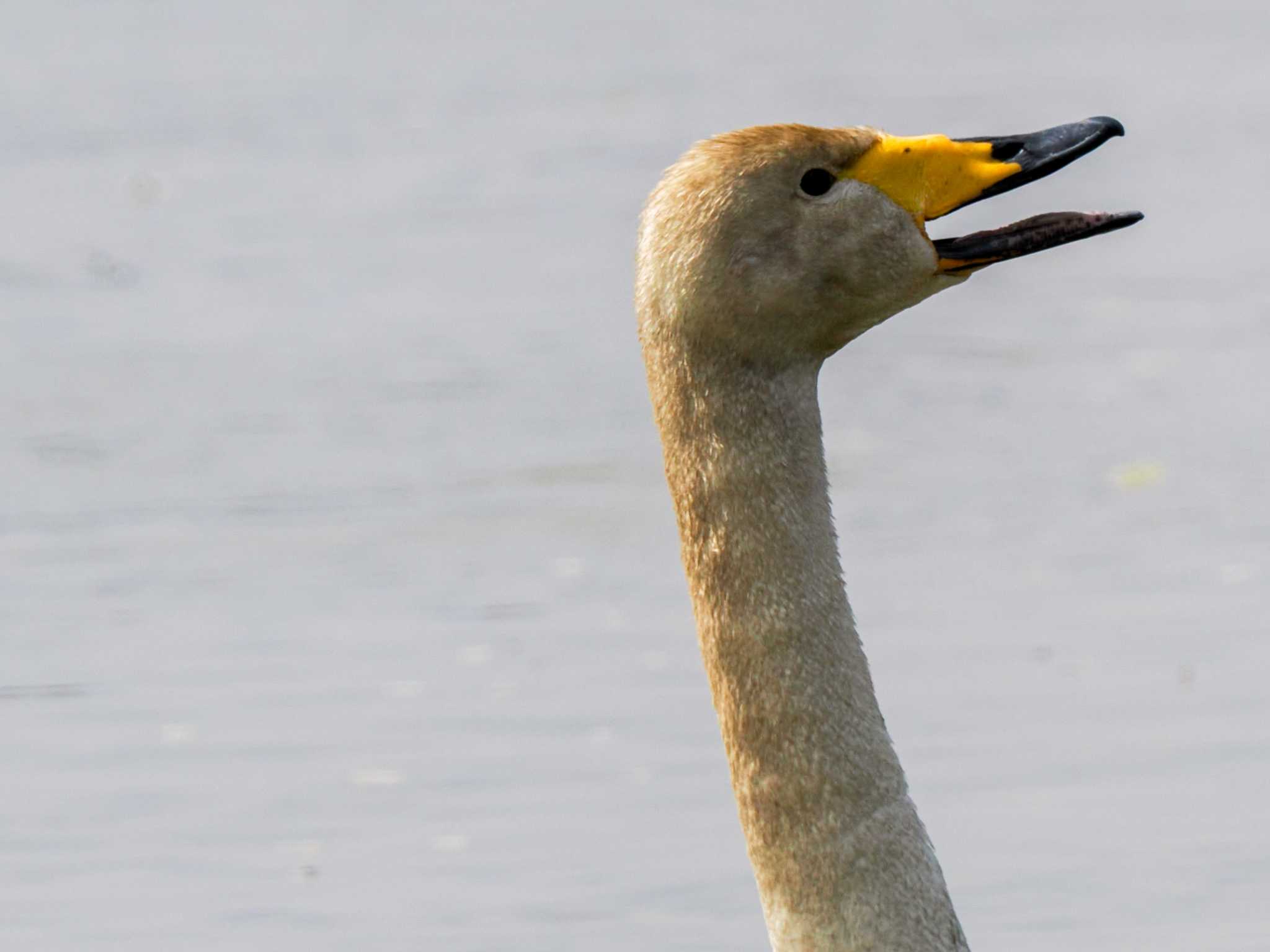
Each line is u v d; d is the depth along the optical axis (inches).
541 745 495.8
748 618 243.6
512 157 1232.8
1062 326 861.8
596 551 626.2
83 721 520.1
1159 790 461.7
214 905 431.5
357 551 629.9
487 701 522.0
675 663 541.3
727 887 430.9
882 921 239.5
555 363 821.9
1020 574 593.0
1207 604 563.8
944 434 727.7
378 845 451.8
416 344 858.1
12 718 523.2
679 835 453.4
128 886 439.2
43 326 903.7
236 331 889.5
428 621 573.6
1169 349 821.2
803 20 1736.0
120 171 1224.2
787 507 244.5
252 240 1054.4
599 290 936.9
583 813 461.4
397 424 752.3
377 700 525.7
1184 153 1158.3
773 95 1391.5
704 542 246.1
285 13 1784.0
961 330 863.1
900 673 530.0
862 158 252.1
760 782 243.6
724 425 244.2
